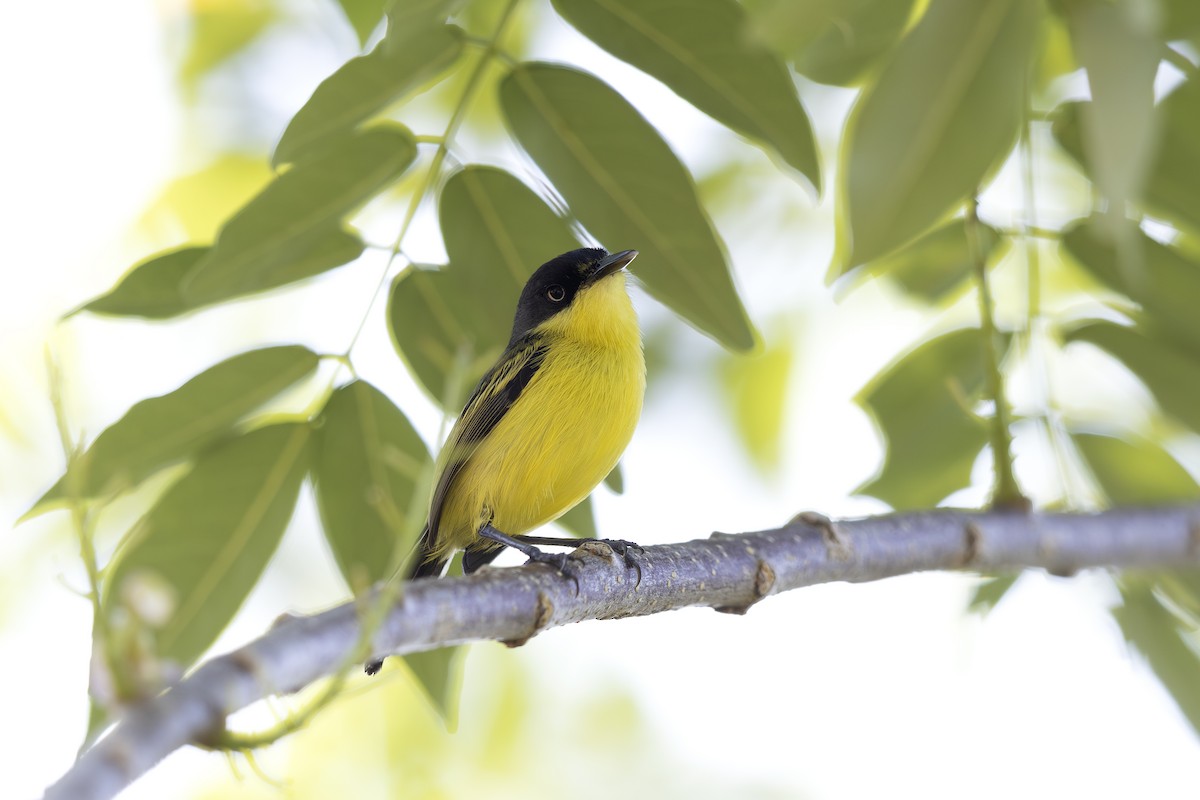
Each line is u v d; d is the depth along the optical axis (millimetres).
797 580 8406
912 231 6527
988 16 6445
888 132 6473
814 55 8602
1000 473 9344
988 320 9344
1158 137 8461
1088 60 6207
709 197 15258
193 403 8594
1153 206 8898
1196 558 9734
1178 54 8508
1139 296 9602
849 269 6562
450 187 9109
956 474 10625
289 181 8188
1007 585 11203
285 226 8242
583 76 8758
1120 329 10094
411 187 11852
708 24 8227
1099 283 9758
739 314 8766
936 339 10531
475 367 9203
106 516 11367
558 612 7156
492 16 12000
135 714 4594
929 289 11148
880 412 10641
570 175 8844
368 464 8977
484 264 9211
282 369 8828
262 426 8875
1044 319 10414
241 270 8242
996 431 9336
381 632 5859
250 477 8805
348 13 10383
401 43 6723
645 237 8812
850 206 6520
